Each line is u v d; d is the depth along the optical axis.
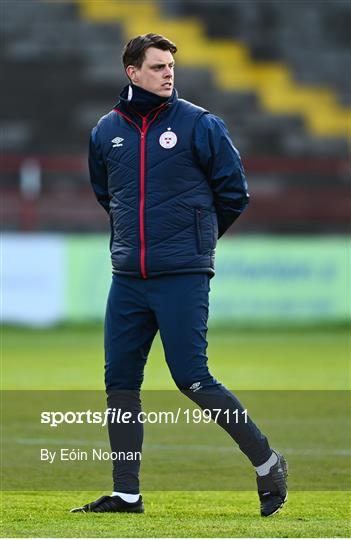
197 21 94.75
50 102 86.38
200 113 17.42
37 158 74.50
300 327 62.62
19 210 72.81
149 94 17.28
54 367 43.78
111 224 18.16
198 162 17.39
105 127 17.94
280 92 91.00
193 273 17.42
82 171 76.12
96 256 61.47
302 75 92.94
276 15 96.00
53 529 16.31
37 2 91.81
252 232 78.50
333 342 55.16
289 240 63.34
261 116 89.00
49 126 85.50
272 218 78.88
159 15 94.31
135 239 17.48
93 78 88.00
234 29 94.81
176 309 17.38
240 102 89.69
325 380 39.44
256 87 91.00
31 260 60.84
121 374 18.17
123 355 18.03
